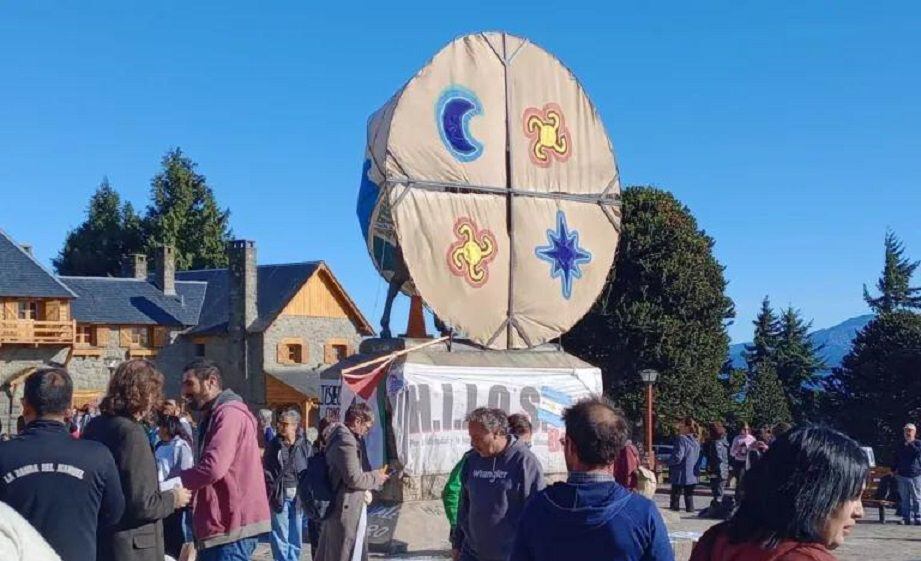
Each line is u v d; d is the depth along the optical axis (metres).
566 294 15.91
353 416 8.83
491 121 15.31
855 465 2.90
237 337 47.16
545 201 15.77
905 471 19.58
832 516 2.88
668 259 41.56
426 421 14.09
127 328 48.78
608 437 4.24
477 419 6.87
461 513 7.09
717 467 21.98
